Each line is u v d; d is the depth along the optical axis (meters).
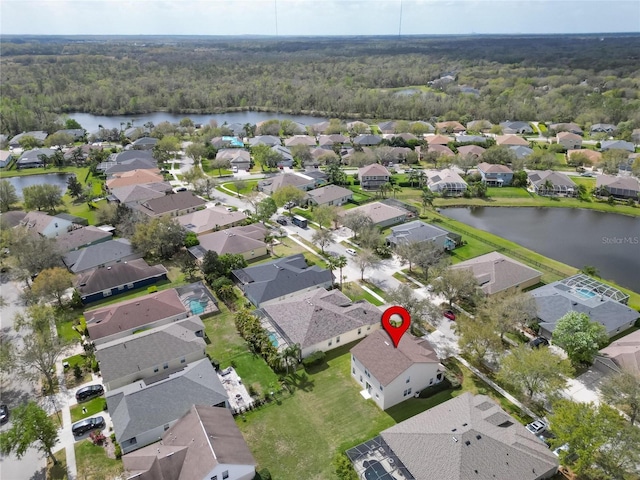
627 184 127.62
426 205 123.44
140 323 67.00
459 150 172.38
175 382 53.28
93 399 55.16
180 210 115.44
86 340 65.62
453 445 42.34
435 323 65.81
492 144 178.12
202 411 47.78
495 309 62.59
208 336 67.00
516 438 44.28
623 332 67.25
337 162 157.50
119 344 59.28
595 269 84.06
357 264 84.69
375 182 138.88
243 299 76.44
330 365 61.03
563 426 42.78
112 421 49.59
